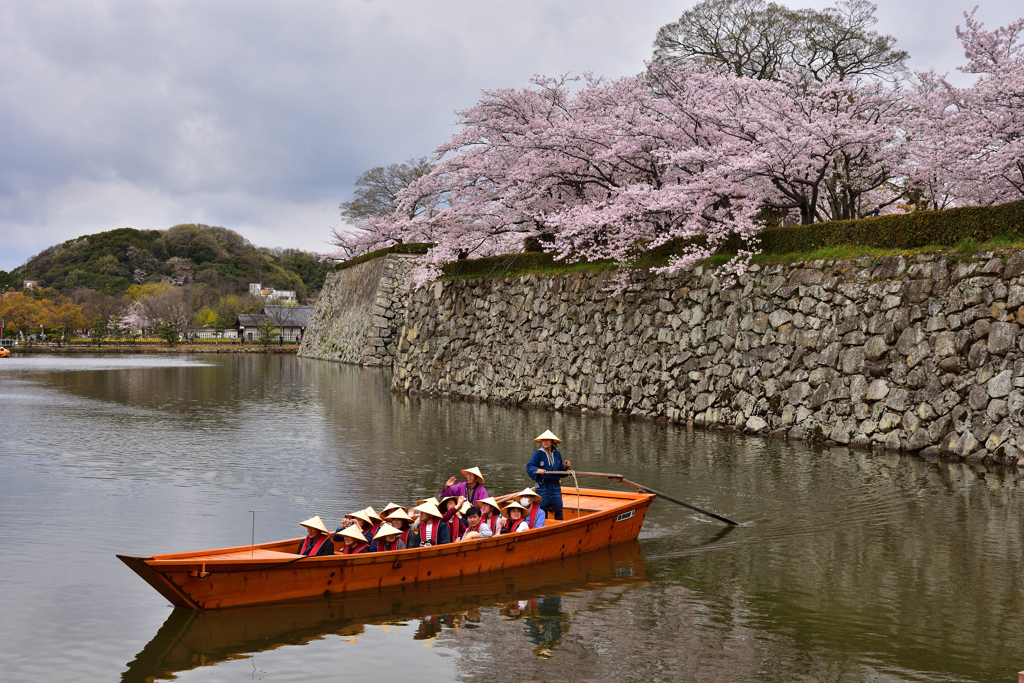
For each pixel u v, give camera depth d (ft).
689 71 93.91
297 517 44.96
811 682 25.07
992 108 67.21
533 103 100.07
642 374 87.04
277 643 28.02
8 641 28.12
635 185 81.51
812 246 73.36
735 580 35.09
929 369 62.08
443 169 108.17
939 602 32.07
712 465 59.26
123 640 28.19
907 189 88.38
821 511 46.11
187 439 74.54
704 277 81.25
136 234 600.80
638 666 26.27
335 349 240.53
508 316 108.47
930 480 53.01
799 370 71.51
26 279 545.44
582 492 45.34
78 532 41.63
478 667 26.22
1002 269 57.77
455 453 65.98
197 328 402.11
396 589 33.32
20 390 129.39
